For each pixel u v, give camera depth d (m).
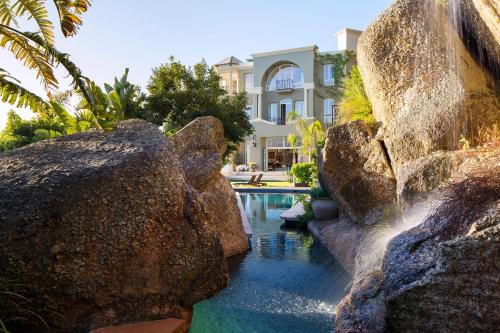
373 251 5.21
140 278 4.06
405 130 6.77
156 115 20.84
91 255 3.80
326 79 39.84
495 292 2.95
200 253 4.47
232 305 5.32
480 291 2.99
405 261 3.62
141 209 4.09
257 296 5.71
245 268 7.33
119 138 4.89
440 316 3.10
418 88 7.18
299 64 39.94
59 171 4.02
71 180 3.90
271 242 9.66
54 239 3.69
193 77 22.22
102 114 5.70
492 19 5.58
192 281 4.41
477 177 4.06
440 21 7.39
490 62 7.12
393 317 3.33
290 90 41.16
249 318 4.84
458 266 3.06
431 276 3.16
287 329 4.57
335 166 7.88
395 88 7.51
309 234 10.45
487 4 5.41
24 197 3.76
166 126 20.98
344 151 7.76
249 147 41.28
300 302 5.47
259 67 41.75
